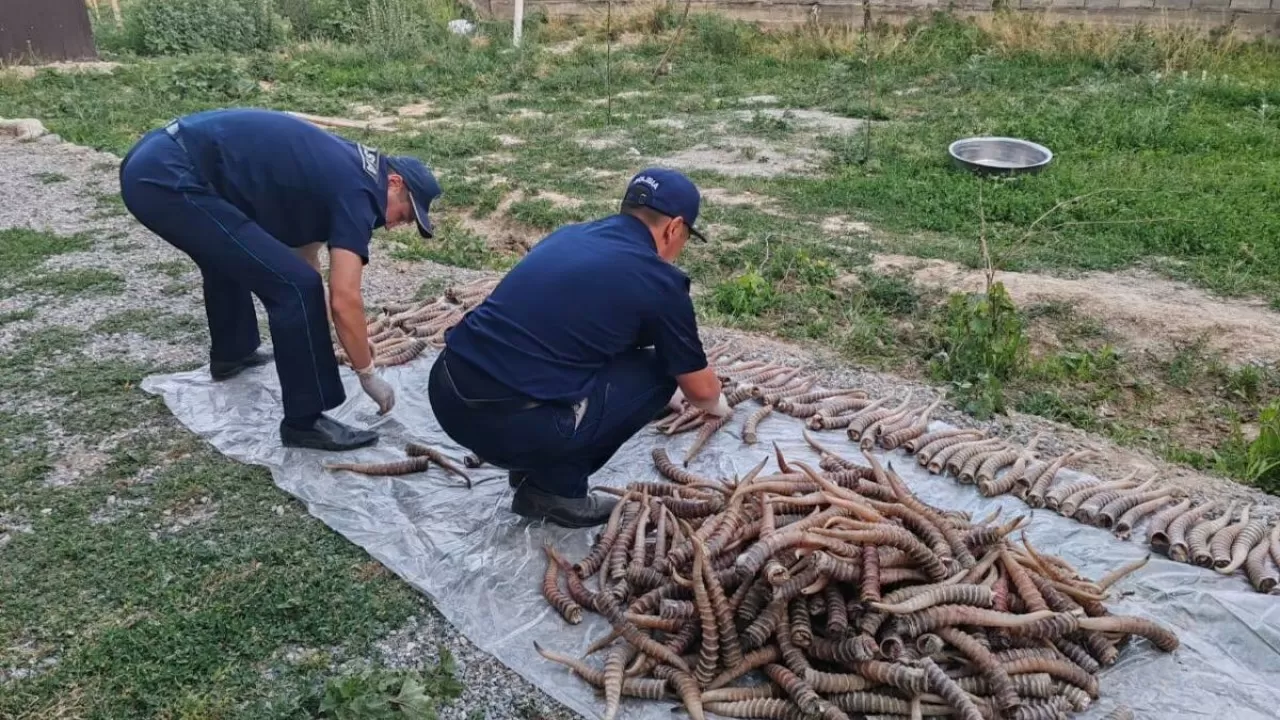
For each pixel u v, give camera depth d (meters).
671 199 3.29
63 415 4.58
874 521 3.06
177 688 3.02
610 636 3.10
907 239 7.62
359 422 4.50
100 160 9.24
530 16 17.66
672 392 3.60
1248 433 5.27
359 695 2.89
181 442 4.34
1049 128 10.39
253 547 3.65
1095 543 3.64
